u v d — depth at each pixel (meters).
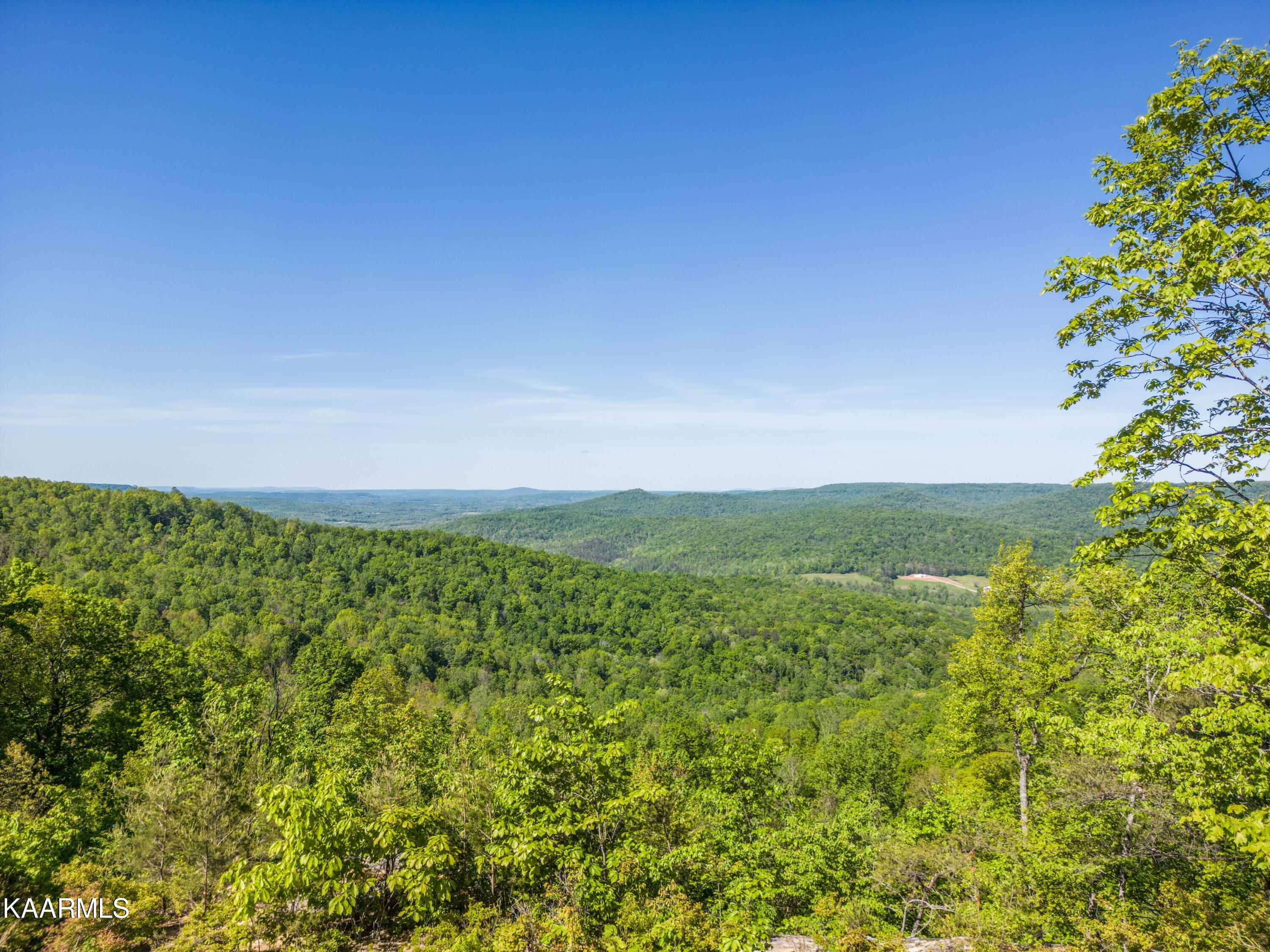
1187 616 13.62
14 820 10.91
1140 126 9.80
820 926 11.20
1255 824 7.05
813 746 55.59
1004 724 20.72
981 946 10.06
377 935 9.36
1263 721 7.82
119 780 20.44
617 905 9.80
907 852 13.89
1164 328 9.35
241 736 15.67
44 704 26.69
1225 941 8.74
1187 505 8.73
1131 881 12.62
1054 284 10.15
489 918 9.57
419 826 10.39
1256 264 7.32
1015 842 13.59
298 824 8.78
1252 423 8.93
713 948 8.95
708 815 15.32
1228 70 8.77
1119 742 9.46
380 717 25.77
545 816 10.40
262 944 8.78
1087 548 10.12
